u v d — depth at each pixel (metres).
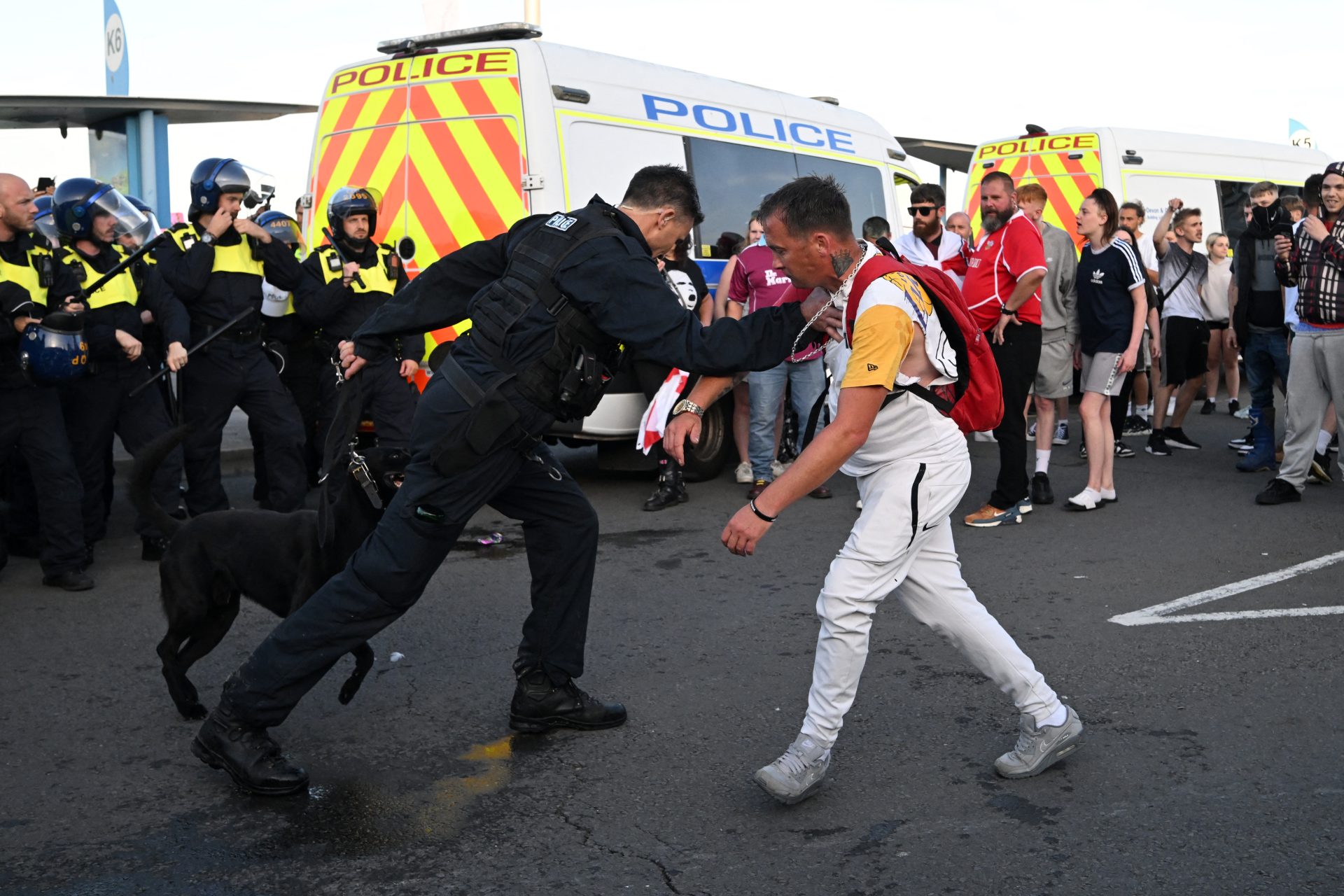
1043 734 3.40
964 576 5.66
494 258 3.55
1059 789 3.34
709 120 8.16
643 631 4.91
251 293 6.33
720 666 4.48
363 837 3.17
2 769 3.64
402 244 6.83
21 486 6.30
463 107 7.17
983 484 8.07
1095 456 7.13
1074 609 5.09
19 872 3.01
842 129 9.54
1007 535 6.51
